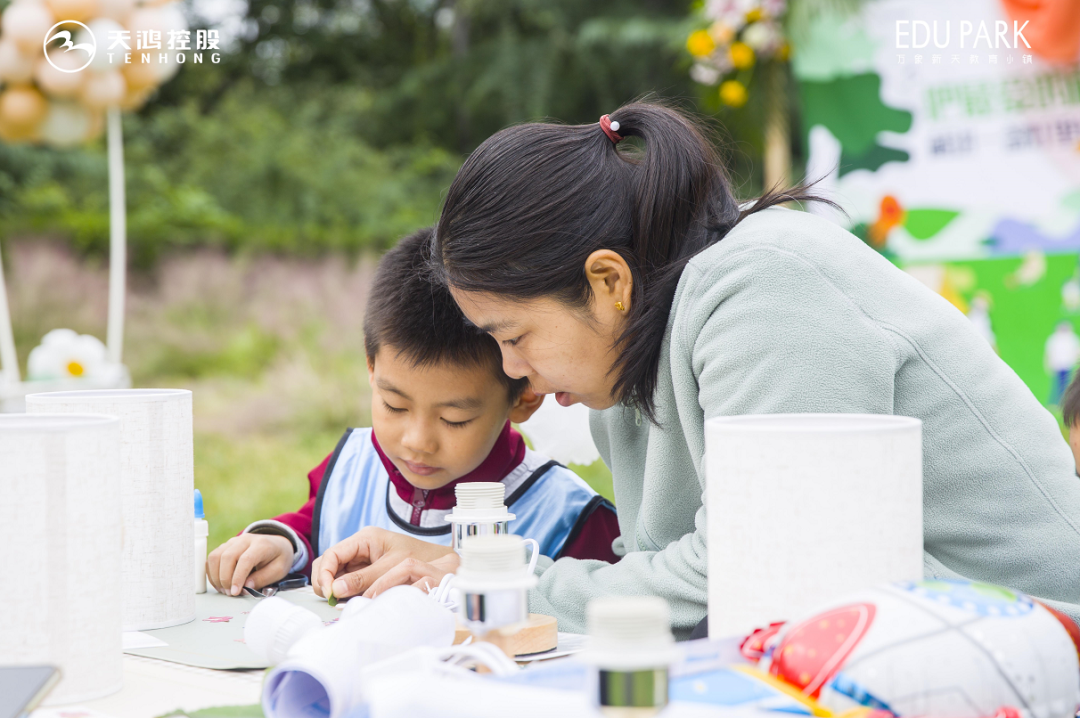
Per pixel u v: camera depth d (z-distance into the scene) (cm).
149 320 734
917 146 328
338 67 984
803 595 60
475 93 866
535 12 882
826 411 85
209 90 975
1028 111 314
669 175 100
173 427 98
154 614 96
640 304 99
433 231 121
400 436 129
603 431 132
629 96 845
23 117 352
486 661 58
